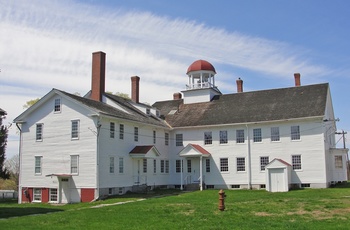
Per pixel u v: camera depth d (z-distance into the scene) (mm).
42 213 23922
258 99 44531
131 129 38406
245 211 20812
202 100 48188
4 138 44094
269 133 40281
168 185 44531
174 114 47562
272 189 37656
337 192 32250
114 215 20328
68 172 34188
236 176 41312
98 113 33188
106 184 33875
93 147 33281
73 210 24000
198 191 37688
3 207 28375
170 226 16297
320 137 37969
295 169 38750
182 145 44656
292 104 41156
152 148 38438
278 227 15617
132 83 46094
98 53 39875
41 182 35469
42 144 35875
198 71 49031
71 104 34844
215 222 17094
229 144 42094
